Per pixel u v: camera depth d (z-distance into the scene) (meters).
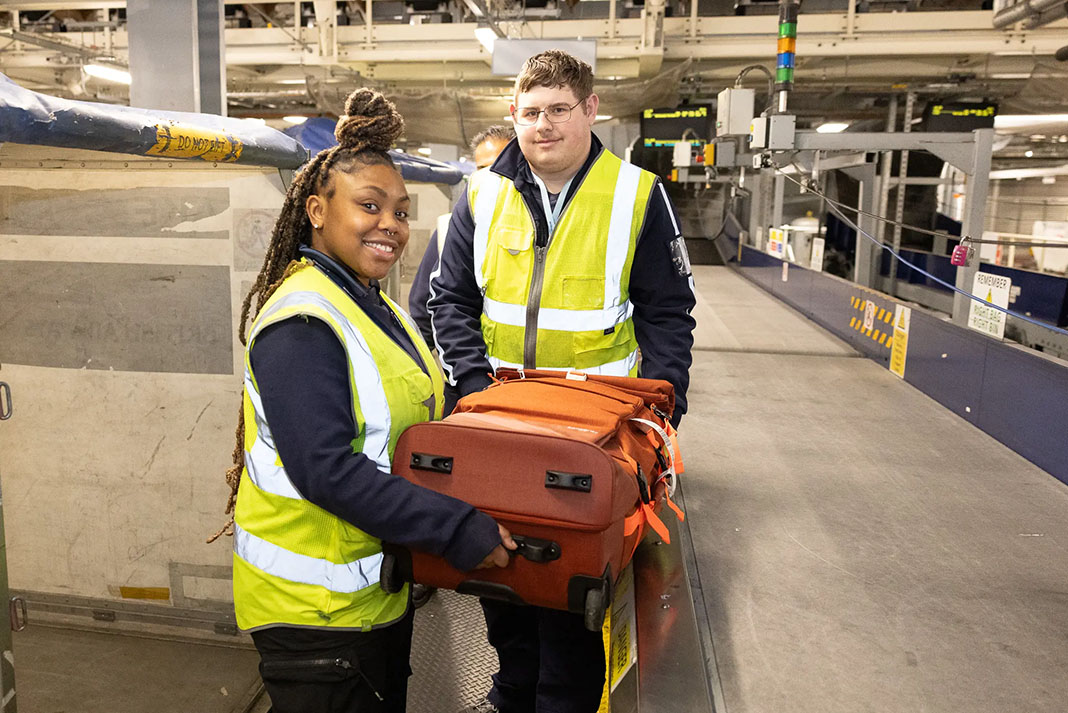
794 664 1.83
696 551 2.44
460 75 10.34
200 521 2.45
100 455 2.45
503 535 1.27
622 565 1.44
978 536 2.59
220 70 2.96
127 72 8.83
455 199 4.55
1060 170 13.22
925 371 4.56
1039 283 7.15
